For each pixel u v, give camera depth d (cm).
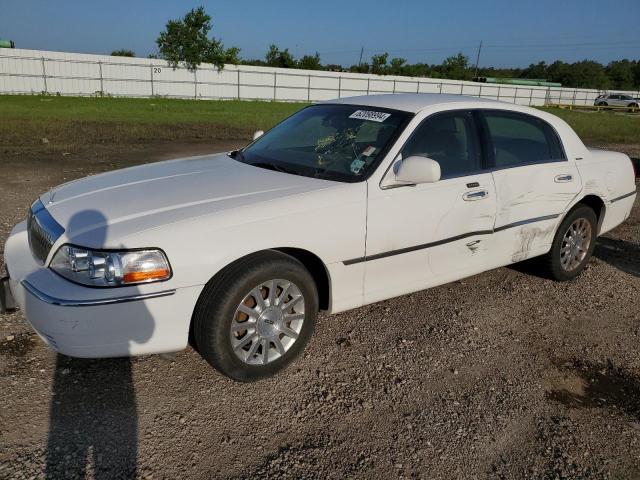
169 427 290
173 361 351
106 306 276
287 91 4953
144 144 1397
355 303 369
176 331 297
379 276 372
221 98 4719
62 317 273
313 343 384
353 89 5225
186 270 290
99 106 2953
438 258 400
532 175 449
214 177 368
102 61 4219
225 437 285
